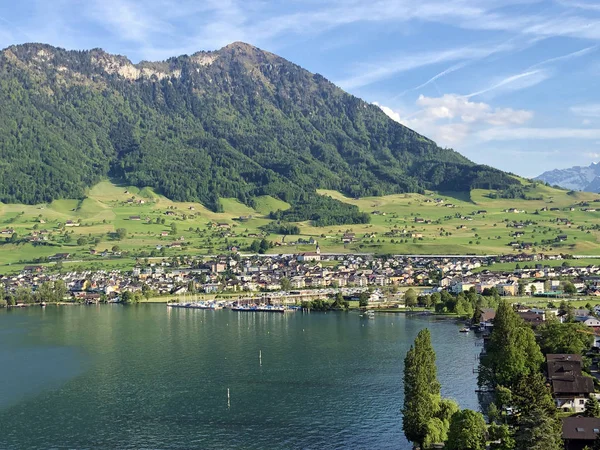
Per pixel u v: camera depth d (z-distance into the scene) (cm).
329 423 17912
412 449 15838
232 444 16550
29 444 16800
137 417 18775
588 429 14025
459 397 19225
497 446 13950
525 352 18975
